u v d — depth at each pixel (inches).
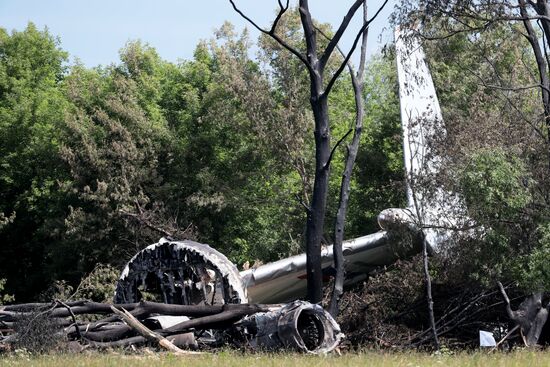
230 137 2385.6
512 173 1080.8
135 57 2480.3
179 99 2472.9
